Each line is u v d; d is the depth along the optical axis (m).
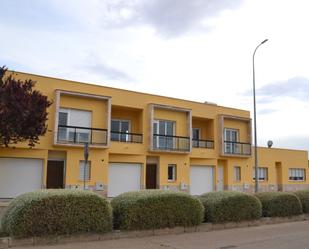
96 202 9.76
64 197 9.32
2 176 21.70
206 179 30.97
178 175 28.55
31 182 22.42
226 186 32.00
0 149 21.56
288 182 38.44
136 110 27.70
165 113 28.70
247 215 12.88
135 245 9.22
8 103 18.08
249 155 33.22
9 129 18.33
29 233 8.78
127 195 10.99
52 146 23.03
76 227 9.36
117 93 26.12
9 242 8.56
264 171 36.09
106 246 8.99
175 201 11.16
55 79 23.55
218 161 32.31
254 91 28.78
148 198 10.70
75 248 8.68
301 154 40.19
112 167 25.98
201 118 31.20
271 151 36.69
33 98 19.11
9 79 19.08
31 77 22.67
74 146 23.45
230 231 11.73
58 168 23.67
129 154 26.36
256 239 10.30
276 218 13.91
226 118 32.47
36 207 8.91
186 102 29.86
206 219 12.27
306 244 9.61
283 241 10.03
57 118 23.05
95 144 24.17
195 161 30.36
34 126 19.05
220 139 31.39
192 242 9.77
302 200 15.39
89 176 24.23
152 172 27.97
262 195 14.38
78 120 24.53
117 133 26.56
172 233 11.02
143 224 10.47
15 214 8.79
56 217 9.10
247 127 34.03
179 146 28.66
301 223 13.87
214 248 9.03
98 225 9.68
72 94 23.86
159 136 27.77
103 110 25.27
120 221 10.45
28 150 22.27
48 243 9.01
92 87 25.00
